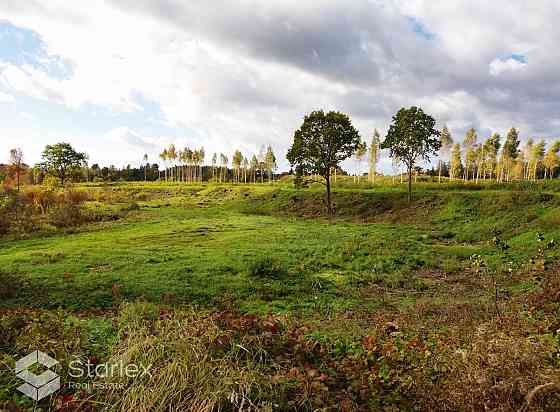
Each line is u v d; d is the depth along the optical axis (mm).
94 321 9453
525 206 34219
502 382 5168
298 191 59062
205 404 5113
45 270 18234
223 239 29031
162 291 14922
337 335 9234
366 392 5988
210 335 6945
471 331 8867
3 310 10156
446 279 18672
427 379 6164
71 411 5031
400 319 11641
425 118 45156
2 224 35094
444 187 55375
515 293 14430
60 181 93500
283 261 21203
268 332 7555
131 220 43219
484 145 77688
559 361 5809
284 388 5742
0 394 5289
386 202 47000
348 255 23016
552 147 80500
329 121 47094
